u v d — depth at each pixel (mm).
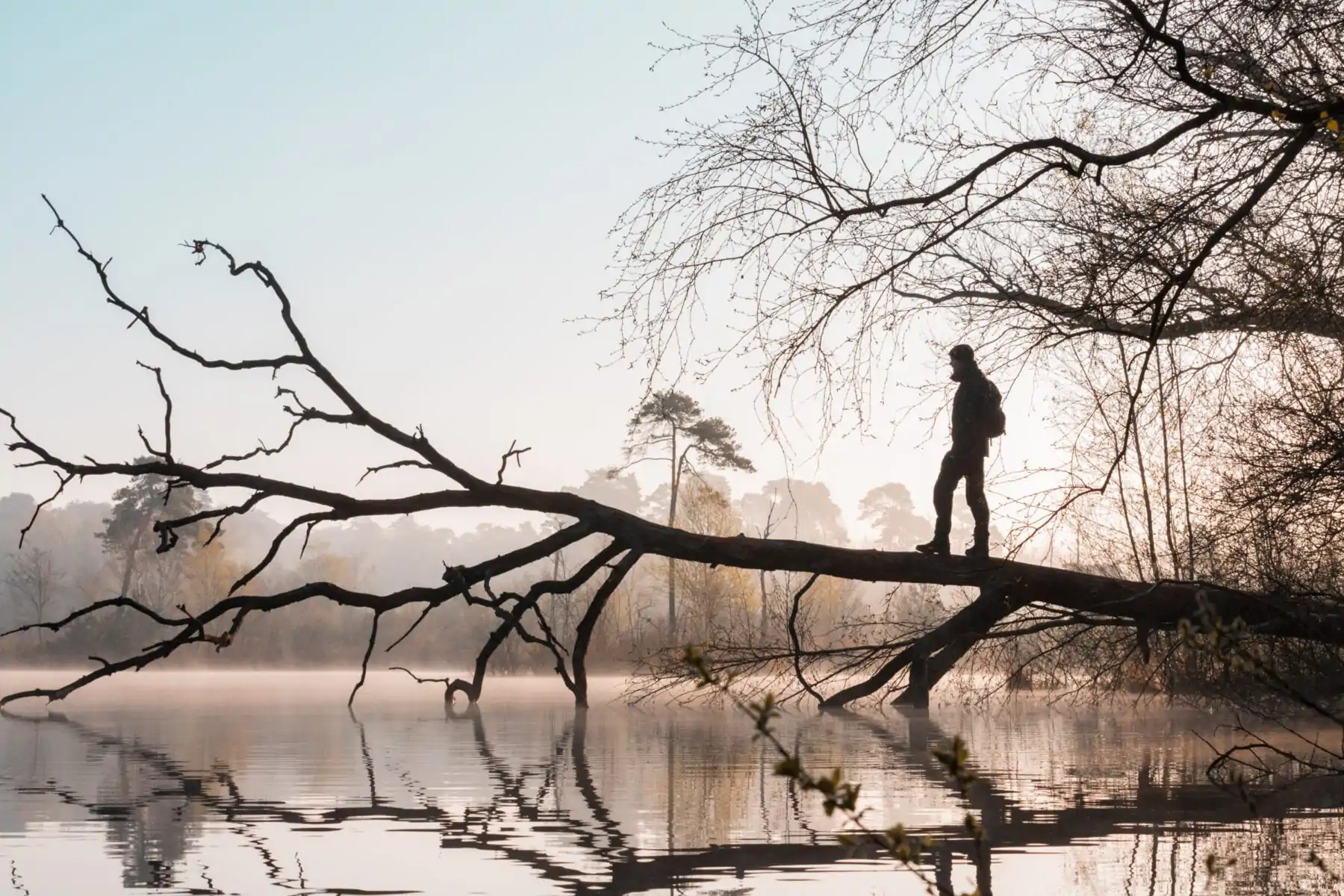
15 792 8680
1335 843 6570
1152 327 9906
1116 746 12734
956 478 13234
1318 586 13312
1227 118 10133
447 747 12422
